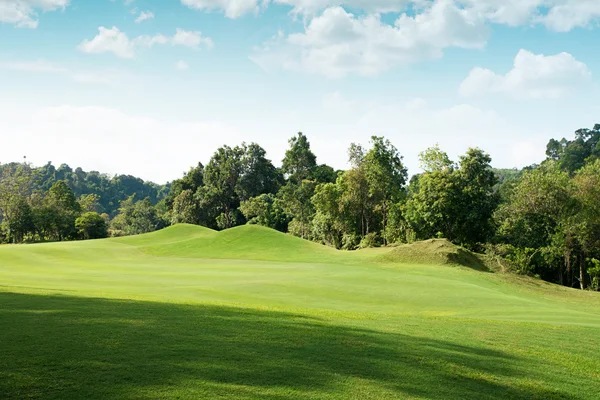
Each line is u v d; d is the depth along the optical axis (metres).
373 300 19.48
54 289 16.31
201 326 9.97
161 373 6.75
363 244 62.94
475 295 20.89
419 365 8.45
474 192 55.97
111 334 8.70
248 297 18.52
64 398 5.68
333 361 8.12
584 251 48.47
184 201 105.31
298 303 17.83
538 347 10.91
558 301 25.11
